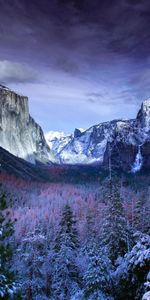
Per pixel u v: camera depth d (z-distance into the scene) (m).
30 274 33.97
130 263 12.12
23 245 37.84
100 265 22.39
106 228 38.53
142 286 11.21
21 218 110.88
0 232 11.62
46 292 39.75
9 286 11.20
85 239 58.38
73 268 38.84
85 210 106.50
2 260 11.57
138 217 48.75
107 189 48.78
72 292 36.25
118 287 13.99
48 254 41.59
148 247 11.99
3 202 12.30
